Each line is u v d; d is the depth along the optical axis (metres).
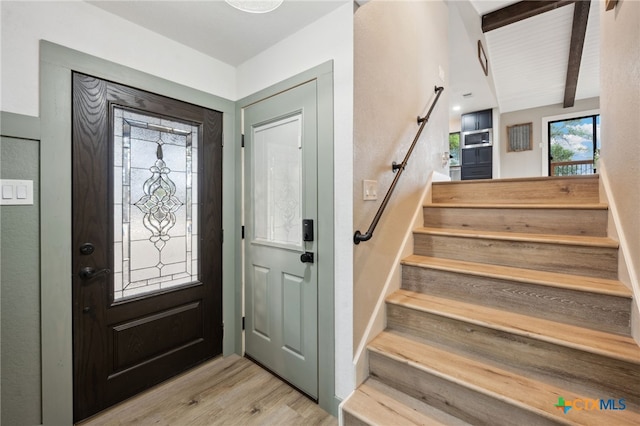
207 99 2.11
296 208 1.86
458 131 7.67
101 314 1.64
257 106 2.12
